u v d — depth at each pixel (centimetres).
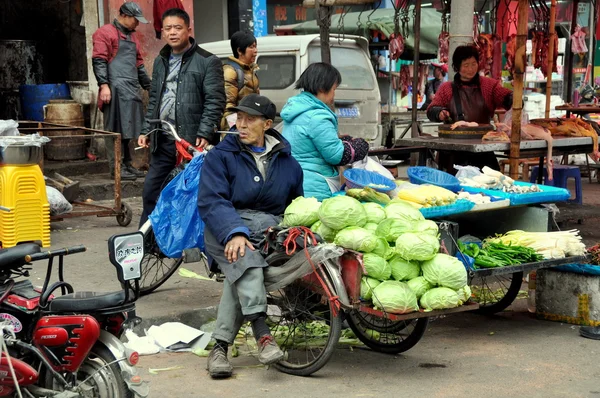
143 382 352
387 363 473
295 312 469
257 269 430
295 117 519
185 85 598
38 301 357
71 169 1008
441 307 431
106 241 750
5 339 347
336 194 525
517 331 546
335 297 421
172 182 504
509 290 581
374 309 428
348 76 1141
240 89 743
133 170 995
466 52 757
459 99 770
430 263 434
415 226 447
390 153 719
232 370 449
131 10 948
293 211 450
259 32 1427
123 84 954
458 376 450
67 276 620
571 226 884
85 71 1170
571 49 1155
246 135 451
